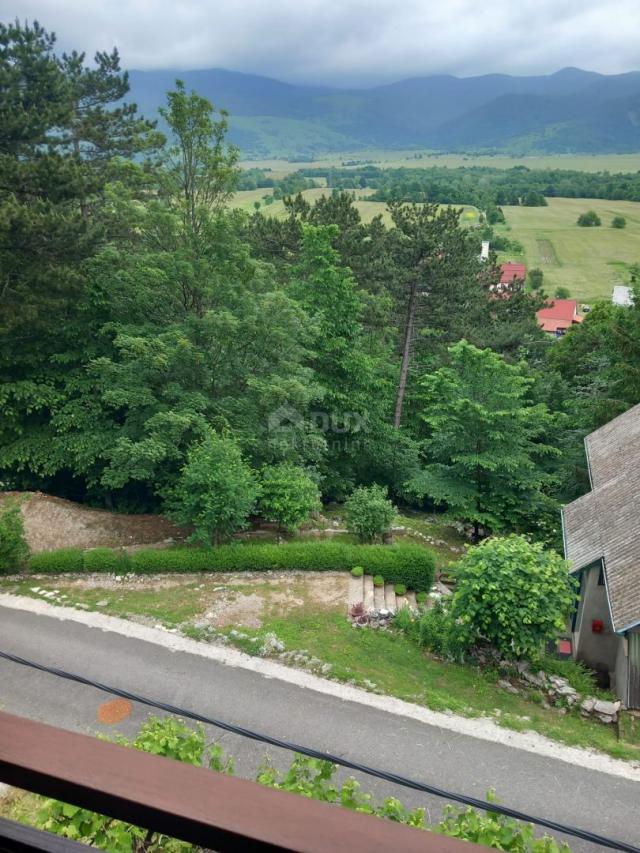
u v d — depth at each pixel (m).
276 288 24.06
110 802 1.35
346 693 13.60
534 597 14.27
